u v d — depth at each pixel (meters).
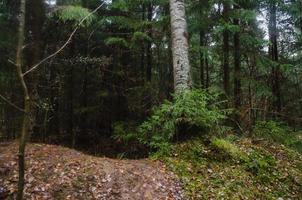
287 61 18.86
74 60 15.41
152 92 15.34
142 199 7.78
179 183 8.48
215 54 15.09
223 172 9.17
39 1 12.73
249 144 11.03
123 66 16.48
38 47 12.83
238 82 14.75
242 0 14.69
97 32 15.97
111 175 8.28
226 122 13.48
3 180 7.87
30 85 12.55
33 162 8.48
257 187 9.04
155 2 15.46
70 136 16.55
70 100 16.69
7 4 12.38
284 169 10.06
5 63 12.59
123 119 15.84
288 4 16.78
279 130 13.02
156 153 9.78
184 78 10.72
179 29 10.91
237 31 13.45
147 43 16.52
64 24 14.38
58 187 7.81
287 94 20.86
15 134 13.70
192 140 10.05
